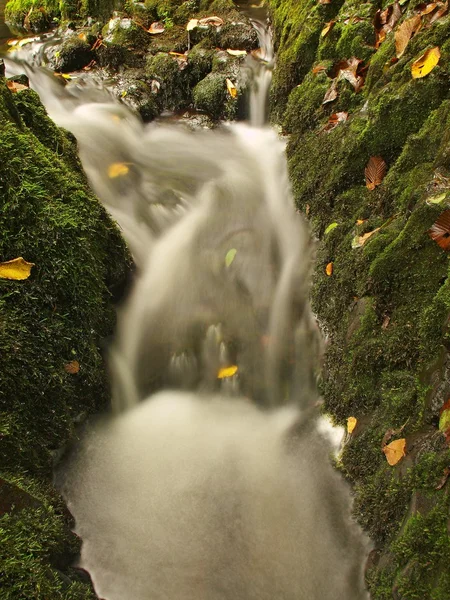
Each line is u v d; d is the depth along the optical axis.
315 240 3.73
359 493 2.62
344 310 3.06
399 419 2.47
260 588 2.48
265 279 3.87
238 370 3.54
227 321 3.69
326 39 4.36
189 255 4.02
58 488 2.77
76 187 3.07
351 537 2.57
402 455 2.31
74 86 5.41
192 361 3.57
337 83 4.05
